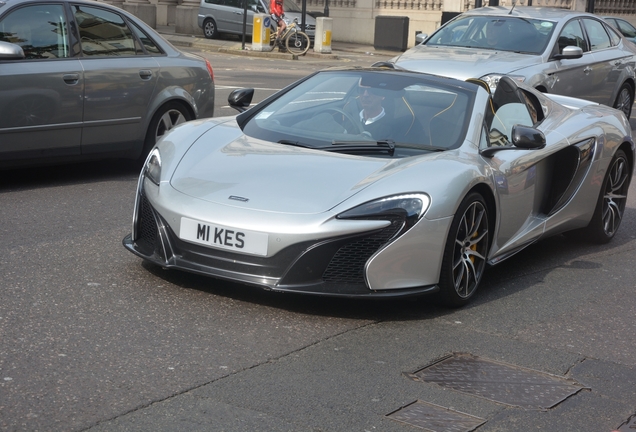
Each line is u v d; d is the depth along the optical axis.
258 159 4.80
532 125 5.90
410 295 4.41
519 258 6.10
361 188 4.44
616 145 6.48
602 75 11.70
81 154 7.40
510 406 3.53
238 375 3.61
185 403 3.30
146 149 7.96
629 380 3.93
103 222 6.12
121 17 7.77
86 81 7.25
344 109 5.35
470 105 5.36
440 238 4.45
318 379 3.63
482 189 4.88
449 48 10.72
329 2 33.44
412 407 3.43
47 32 7.12
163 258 4.57
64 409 3.18
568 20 11.29
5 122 6.75
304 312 4.45
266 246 4.26
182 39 26.86
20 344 3.76
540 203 5.84
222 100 12.99
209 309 4.37
